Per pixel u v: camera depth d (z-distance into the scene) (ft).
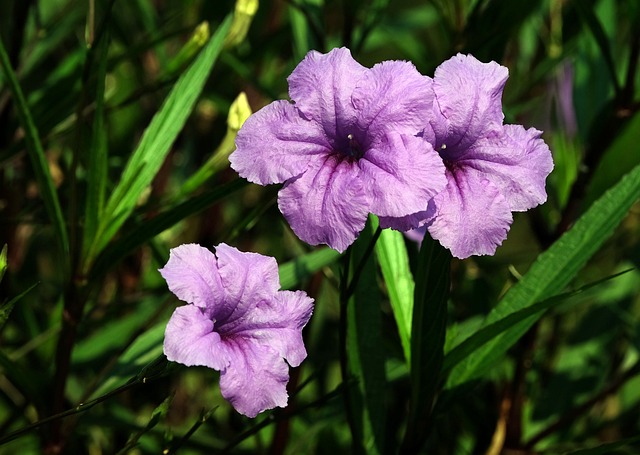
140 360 1.46
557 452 1.60
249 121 1.18
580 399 1.75
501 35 1.53
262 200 1.43
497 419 1.63
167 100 1.42
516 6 1.51
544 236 1.65
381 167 1.16
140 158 1.40
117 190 1.38
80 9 1.78
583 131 1.72
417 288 1.29
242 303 1.19
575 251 1.37
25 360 1.70
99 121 1.35
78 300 1.39
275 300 1.20
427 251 1.26
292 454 1.63
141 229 1.36
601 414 1.78
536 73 1.78
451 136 1.20
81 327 1.68
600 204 1.37
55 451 1.43
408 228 1.16
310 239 1.16
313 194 1.17
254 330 1.19
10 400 1.61
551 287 1.37
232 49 1.64
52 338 1.68
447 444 1.70
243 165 1.18
